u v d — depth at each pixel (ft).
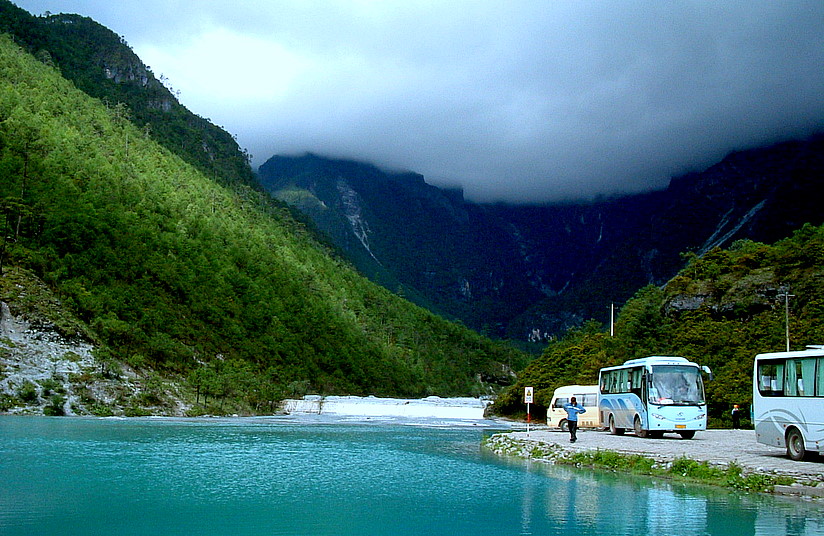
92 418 242.78
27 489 92.07
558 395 219.82
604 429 201.16
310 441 183.42
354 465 126.82
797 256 247.50
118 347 316.81
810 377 101.14
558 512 78.84
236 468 119.96
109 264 399.03
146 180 552.00
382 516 77.36
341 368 524.52
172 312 406.82
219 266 514.68
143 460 127.44
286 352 472.03
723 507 80.48
